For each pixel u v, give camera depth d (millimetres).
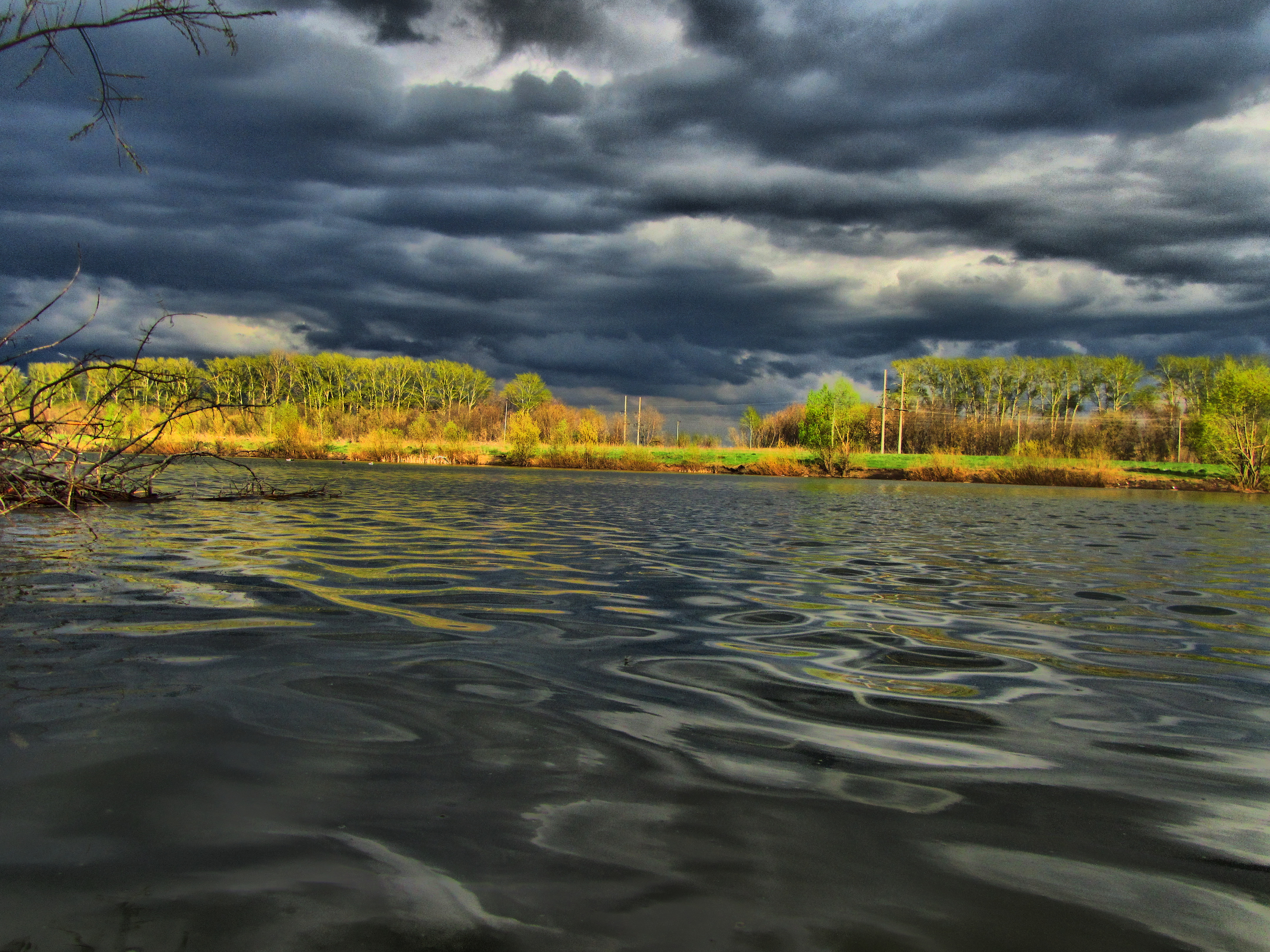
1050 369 68688
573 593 5391
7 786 2094
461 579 5809
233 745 2438
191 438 27984
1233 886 1802
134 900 1593
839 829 2029
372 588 5293
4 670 3145
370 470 29797
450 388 85625
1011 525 13273
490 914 1586
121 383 9633
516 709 2900
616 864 1810
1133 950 1536
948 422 64250
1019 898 1722
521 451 38281
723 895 1691
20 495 10195
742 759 2494
